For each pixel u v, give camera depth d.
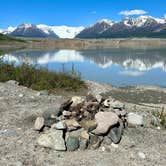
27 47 139.12
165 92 23.28
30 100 13.79
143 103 19.16
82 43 182.88
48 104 12.88
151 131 10.05
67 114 9.76
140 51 98.69
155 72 40.56
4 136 9.25
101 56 74.38
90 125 9.05
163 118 11.52
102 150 8.55
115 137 8.92
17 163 7.57
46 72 21.77
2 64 21.39
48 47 145.75
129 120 10.29
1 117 11.00
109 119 9.06
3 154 8.09
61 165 7.58
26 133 9.44
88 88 22.36
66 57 70.00
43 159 7.89
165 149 8.78
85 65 49.94
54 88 19.69
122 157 8.13
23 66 21.34
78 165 7.60
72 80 21.83
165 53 85.94
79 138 8.84
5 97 14.04
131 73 39.41
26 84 19.02
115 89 23.89
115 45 171.25
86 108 9.94
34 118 10.73
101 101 10.59
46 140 8.69
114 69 44.31
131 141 9.03
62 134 8.80
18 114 11.27
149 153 8.42
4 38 159.00
